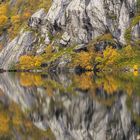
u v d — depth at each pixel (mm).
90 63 198375
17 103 75625
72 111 62938
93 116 57406
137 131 46812
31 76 160625
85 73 174875
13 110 66938
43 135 47688
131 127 48938
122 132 46750
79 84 108688
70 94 85125
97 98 75625
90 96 79438
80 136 46469
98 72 180500
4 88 106875
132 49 198125
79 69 199000
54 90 95625
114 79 121625
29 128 51938
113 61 191750
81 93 86000
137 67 180125
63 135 47375
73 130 49719
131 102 67625
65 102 73125
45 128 51438
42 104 72312
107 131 47969
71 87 100938
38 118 58719
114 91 85375
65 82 118750
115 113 58344
